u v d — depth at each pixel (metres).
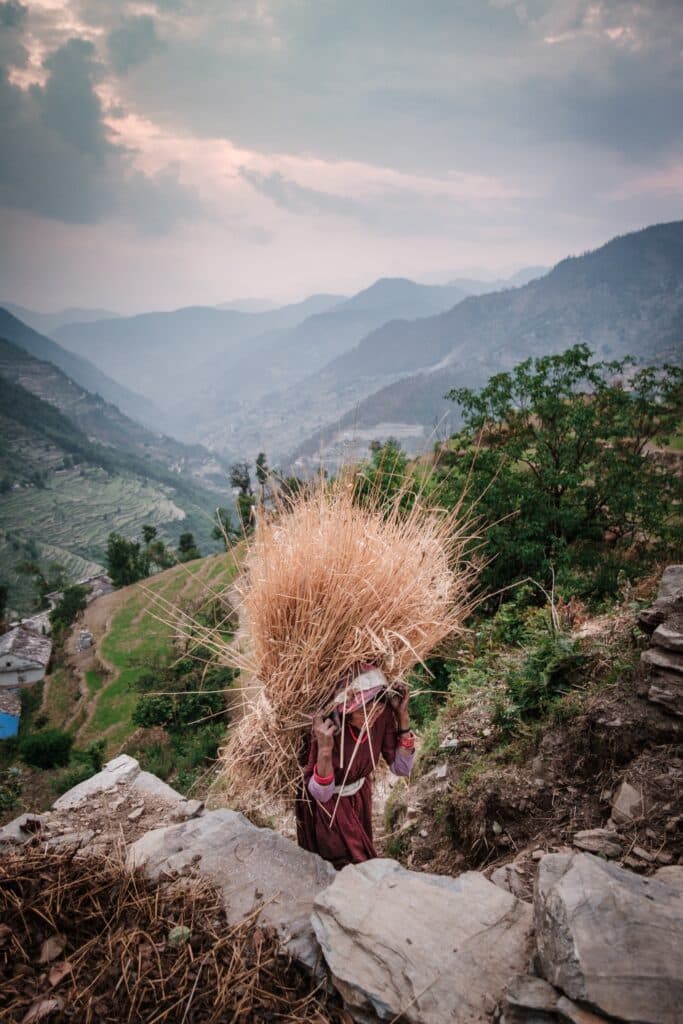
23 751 28.05
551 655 4.61
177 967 2.12
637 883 1.92
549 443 13.63
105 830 4.07
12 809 7.61
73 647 52.38
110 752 27.88
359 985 1.92
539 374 13.41
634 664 4.02
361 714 2.65
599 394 13.73
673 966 1.64
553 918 1.81
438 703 7.57
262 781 2.89
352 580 2.72
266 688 2.79
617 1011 1.57
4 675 50.91
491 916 2.08
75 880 2.44
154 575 67.56
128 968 2.11
